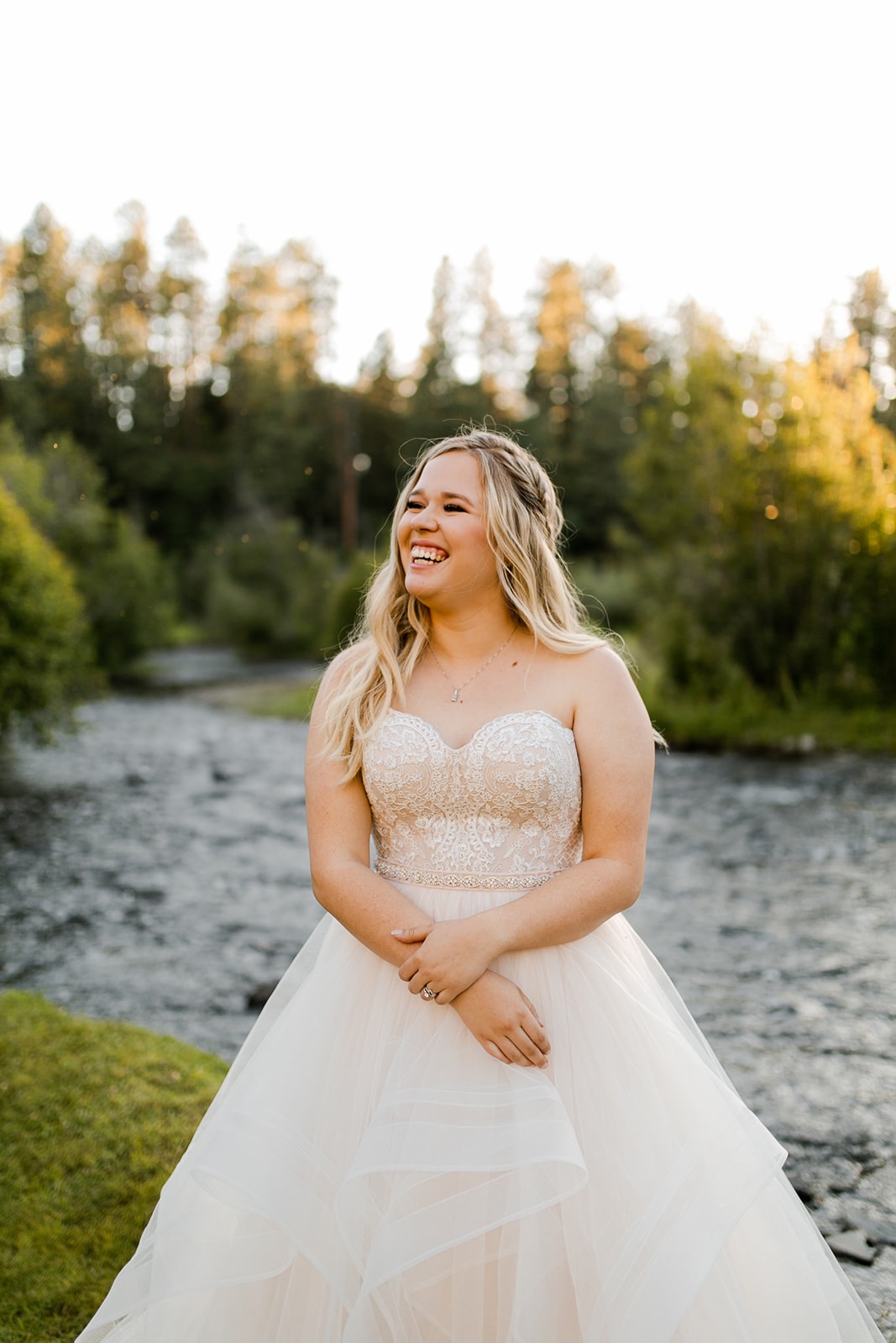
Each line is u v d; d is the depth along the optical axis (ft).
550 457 151.74
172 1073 12.41
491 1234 5.46
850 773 38.06
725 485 50.44
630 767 6.24
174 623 108.99
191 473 154.51
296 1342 5.72
